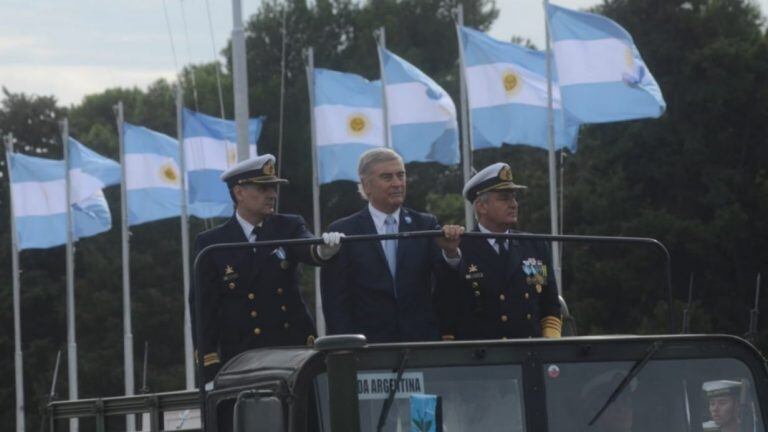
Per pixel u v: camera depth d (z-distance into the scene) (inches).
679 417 262.2
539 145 1151.6
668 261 308.8
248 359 272.2
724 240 1718.8
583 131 1868.8
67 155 1695.4
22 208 1727.4
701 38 1831.9
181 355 2370.8
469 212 1114.7
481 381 251.3
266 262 330.0
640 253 1697.8
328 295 324.2
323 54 2687.0
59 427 404.2
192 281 332.5
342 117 1289.4
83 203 1700.3
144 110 2780.5
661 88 1812.3
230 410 273.6
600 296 1723.7
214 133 1482.5
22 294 2411.4
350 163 1288.1
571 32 1050.1
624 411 259.0
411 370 248.2
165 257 2429.9
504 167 336.8
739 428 266.4
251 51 2723.9
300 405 241.1
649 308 1704.0
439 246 314.3
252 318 328.2
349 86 1285.7
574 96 1051.9
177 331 2356.1
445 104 1184.8
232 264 329.7
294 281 335.9
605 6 1873.8
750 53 1793.8
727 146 1818.4
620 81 1044.5
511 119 1147.9
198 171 1480.1
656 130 1793.8
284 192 2484.0
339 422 226.4
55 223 1729.8
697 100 1795.0
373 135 1288.1
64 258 2501.2
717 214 1727.4
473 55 1152.8
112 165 1718.8
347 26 2711.6
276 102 2559.1
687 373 264.4
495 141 1148.5
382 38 1213.7
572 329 350.0
